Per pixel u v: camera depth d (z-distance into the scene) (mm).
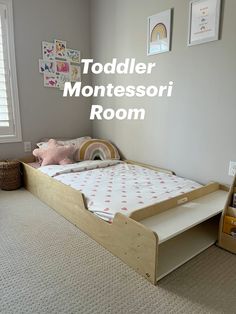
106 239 1573
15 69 2639
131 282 1296
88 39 3102
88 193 1849
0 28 2508
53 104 2963
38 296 1193
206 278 1342
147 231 1272
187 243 1646
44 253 1537
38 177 2391
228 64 1870
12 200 2391
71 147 2703
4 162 2631
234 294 1230
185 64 2146
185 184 2059
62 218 2010
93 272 1366
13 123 2744
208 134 2074
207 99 2039
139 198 1751
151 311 1119
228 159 1969
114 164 2738
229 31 1828
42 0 2691
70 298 1185
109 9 2779
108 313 1104
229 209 1590
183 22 2102
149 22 2367
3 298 1180
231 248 1583
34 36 2699
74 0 2908
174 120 2316
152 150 2576
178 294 1223
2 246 1607
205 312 1121
